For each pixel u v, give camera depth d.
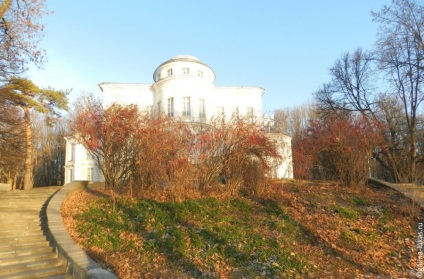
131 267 7.52
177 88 28.19
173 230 9.15
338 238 8.61
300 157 14.45
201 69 30.69
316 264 7.29
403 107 25.50
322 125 15.09
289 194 12.11
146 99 31.44
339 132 13.98
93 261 7.62
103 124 13.14
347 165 13.65
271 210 10.52
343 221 9.73
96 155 13.87
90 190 15.12
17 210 12.25
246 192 12.35
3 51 13.90
